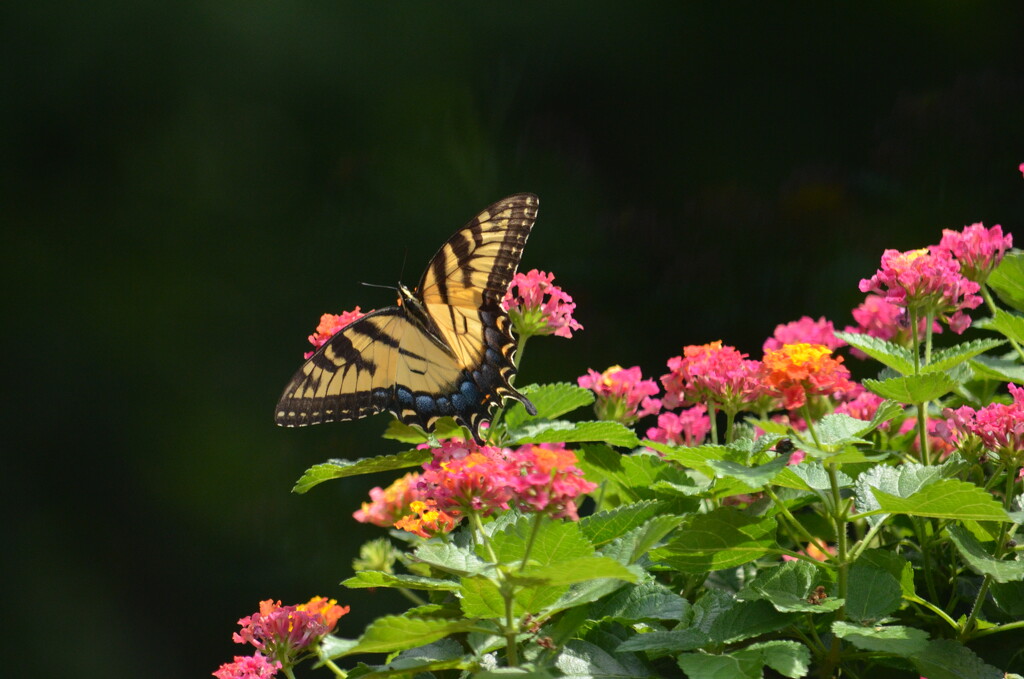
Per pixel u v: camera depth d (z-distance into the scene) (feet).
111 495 40.55
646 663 10.21
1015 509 11.14
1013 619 11.37
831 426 12.43
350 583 10.52
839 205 40.22
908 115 40.81
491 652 10.36
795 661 9.37
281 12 43.16
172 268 42.63
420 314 13.96
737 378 12.96
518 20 44.24
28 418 41.29
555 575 8.94
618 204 42.75
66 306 42.24
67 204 43.16
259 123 43.50
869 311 15.79
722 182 42.37
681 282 40.86
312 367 13.93
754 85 43.01
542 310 13.76
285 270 42.52
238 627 38.91
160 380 41.55
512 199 14.10
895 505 10.04
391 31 43.91
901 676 11.53
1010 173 38.73
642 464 12.59
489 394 13.51
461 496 9.70
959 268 12.17
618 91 43.91
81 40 43.29
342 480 40.01
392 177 43.16
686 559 11.05
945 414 11.57
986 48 41.16
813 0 42.34
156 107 43.52
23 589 39.09
